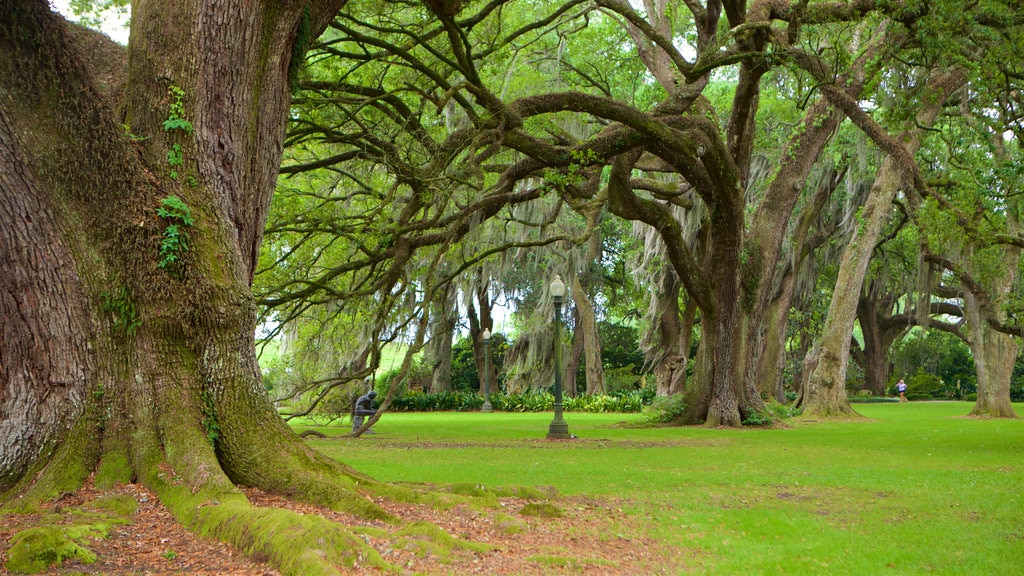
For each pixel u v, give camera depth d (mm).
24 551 4996
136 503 6500
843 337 28922
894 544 6535
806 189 35656
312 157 21406
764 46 20203
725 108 33562
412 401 42688
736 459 13820
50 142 7020
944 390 56875
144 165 7520
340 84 16422
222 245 7652
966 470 12008
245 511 5789
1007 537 6785
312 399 25469
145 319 7266
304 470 7375
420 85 17906
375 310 21031
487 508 7375
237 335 7637
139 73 7715
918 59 14867
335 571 4766
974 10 15227
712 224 23422
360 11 16188
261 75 8289
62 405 7004
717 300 23984
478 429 24734
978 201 15812
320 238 21297
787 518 7816
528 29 17594
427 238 20453
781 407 27484
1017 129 14805
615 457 14203
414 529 6164
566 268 40312
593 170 19875
